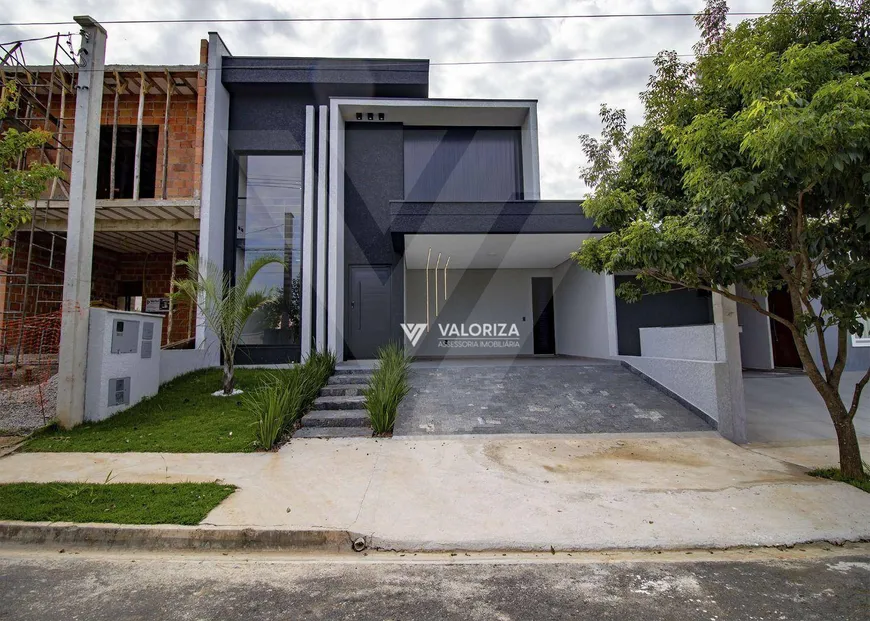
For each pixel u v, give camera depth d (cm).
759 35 490
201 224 999
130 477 493
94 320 705
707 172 443
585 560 350
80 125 707
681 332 778
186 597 298
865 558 351
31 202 902
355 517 407
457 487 477
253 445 603
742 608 284
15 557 357
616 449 602
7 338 888
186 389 851
